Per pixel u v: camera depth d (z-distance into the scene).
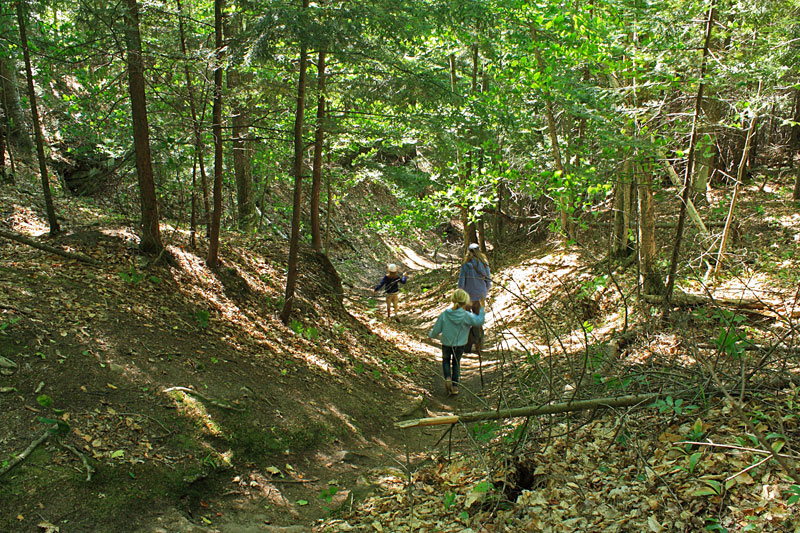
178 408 4.96
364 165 14.00
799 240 11.40
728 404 4.19
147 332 5.89
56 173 13.24
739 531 3.02
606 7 8.97
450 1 8.10
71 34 8.74
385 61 7.56
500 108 10.47
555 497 3.96
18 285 5.68
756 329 6.36
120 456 4.19
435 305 16.25
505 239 20.02
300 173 8.13
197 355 6.02
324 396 6.70
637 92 8.83
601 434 4.66
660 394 4.42
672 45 7.19
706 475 3.52
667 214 14.98
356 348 9.20
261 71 8.12
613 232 11.98
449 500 3.95
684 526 3.19
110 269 6.87
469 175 13.66
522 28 10.02
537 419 4.92
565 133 12.84
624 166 8.95
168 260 7.75
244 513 4.33
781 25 9.93
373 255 24.55
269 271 10.12
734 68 7.01
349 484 5.17
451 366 8.29
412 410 7.37
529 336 10.48
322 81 7.97
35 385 4.46
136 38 7.00
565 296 11.48
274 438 5.36
